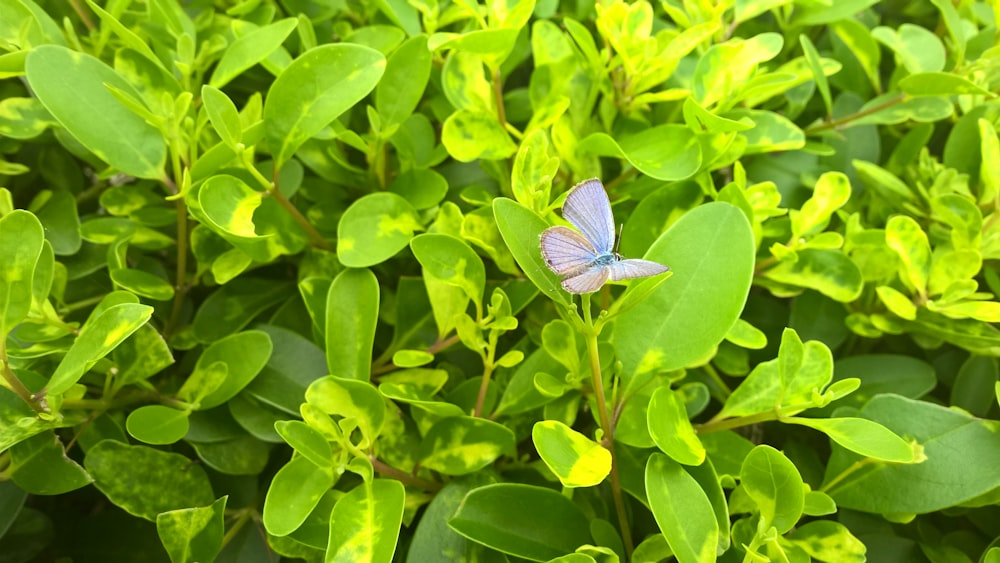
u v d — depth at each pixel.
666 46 0.19
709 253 0.15
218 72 0.17
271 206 0.17
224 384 0.16
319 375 0.17
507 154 0.17
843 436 0.14
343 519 0.14
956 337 0.18
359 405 0.15
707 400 0.16
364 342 0.16
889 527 0.17
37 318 0.15
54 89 0.15
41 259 0.15
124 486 0.15
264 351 0.16
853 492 0.16
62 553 0.17
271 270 0.19
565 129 0.18
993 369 0.18
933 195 0.19
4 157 0.19
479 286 0.15
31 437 0.15
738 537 0.15
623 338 0.15
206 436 0.16
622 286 0.17
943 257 0.17
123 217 0.19
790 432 0.19
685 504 0.14
